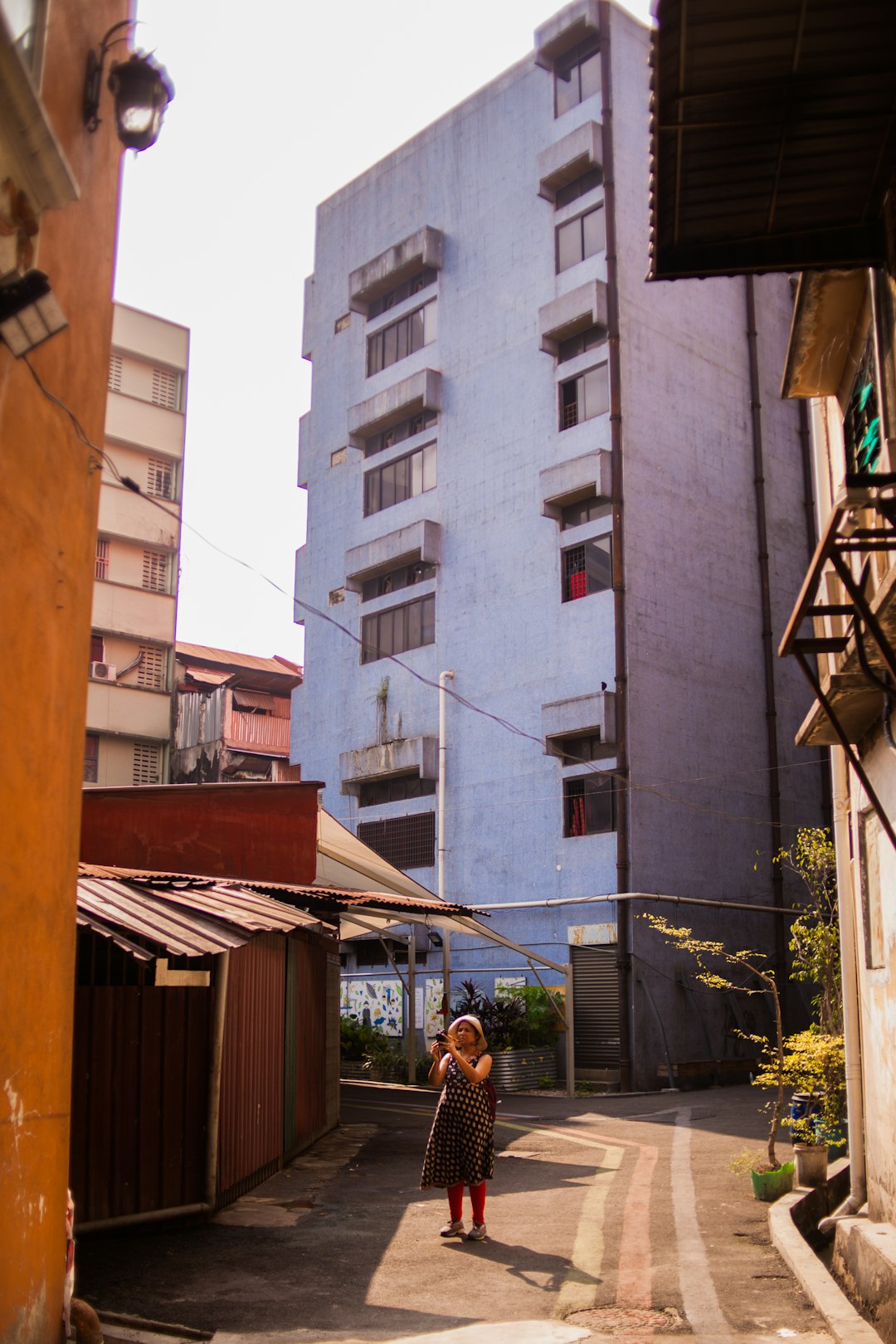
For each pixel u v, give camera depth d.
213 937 8.34
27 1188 5.01
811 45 4.70
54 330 4.73
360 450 35.28
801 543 31.11
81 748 5.91
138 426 32.72
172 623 32.59
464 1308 6.43
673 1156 12.84
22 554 5.02
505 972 27.14
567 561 28.00
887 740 7.51
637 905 24.83
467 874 28.58
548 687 27.50
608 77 28.80
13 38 4.20
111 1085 8.20
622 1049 24.12
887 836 7.76
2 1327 4.64
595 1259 7.64
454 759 29.62
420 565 32.22
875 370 6.93
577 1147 13.94
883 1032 8.05
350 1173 11.55
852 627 6.71
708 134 5.22
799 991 27.55
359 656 33.66
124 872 11.23
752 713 28.56
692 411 28.92
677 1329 5.98
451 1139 8.30
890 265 5.88
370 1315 6.29
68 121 5.52
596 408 27.88
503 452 30.03
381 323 35.09
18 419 4.96
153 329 33.44
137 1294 6.67
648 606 26.64
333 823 18.41
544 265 29.86
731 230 5.97
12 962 4.89
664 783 26.03
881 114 5.14
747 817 27.72
